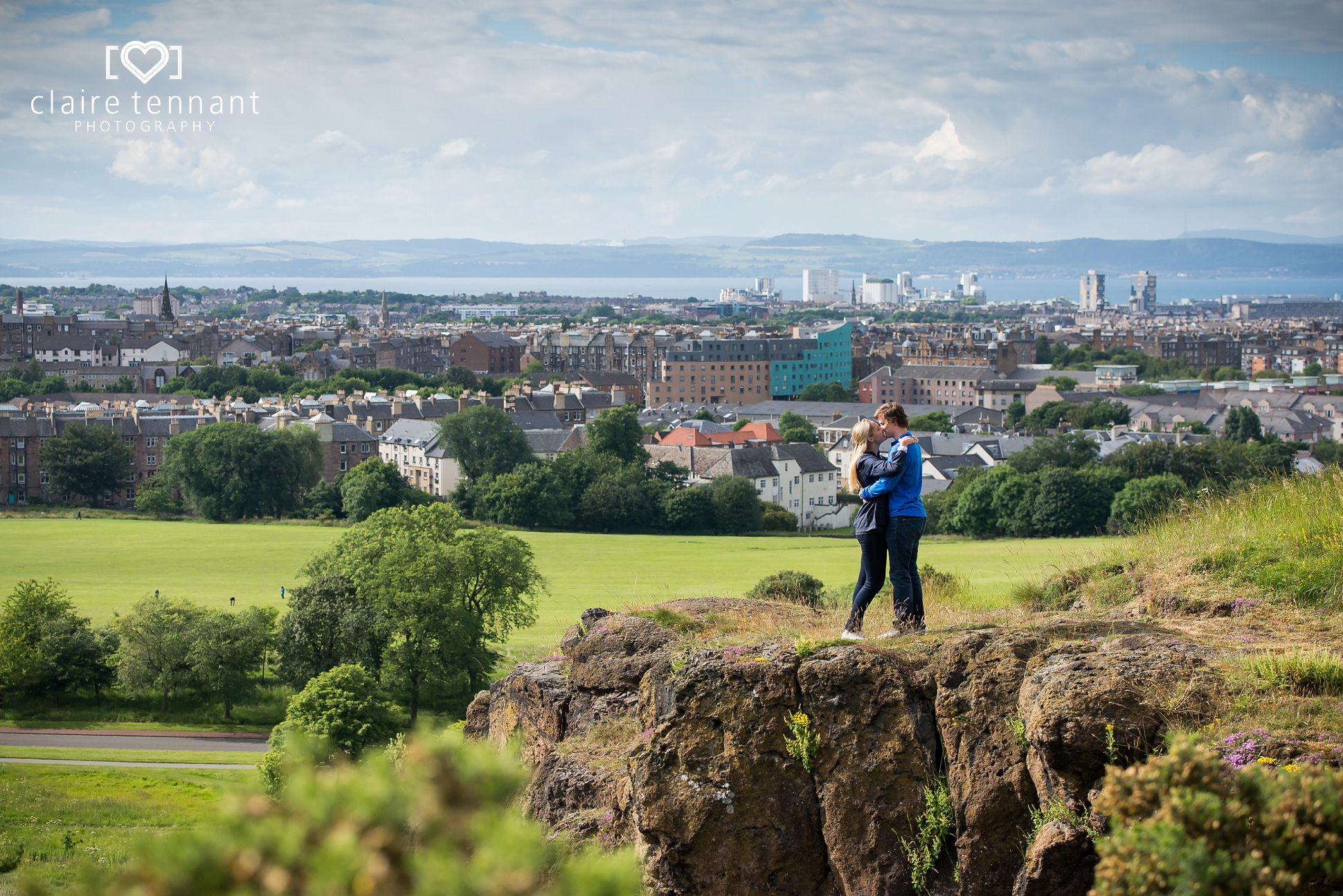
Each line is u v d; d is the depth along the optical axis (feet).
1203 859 23.39
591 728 58.65
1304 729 35.27
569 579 276.82
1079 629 46.34
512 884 16.17
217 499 446.19
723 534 420.77
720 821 45.24
